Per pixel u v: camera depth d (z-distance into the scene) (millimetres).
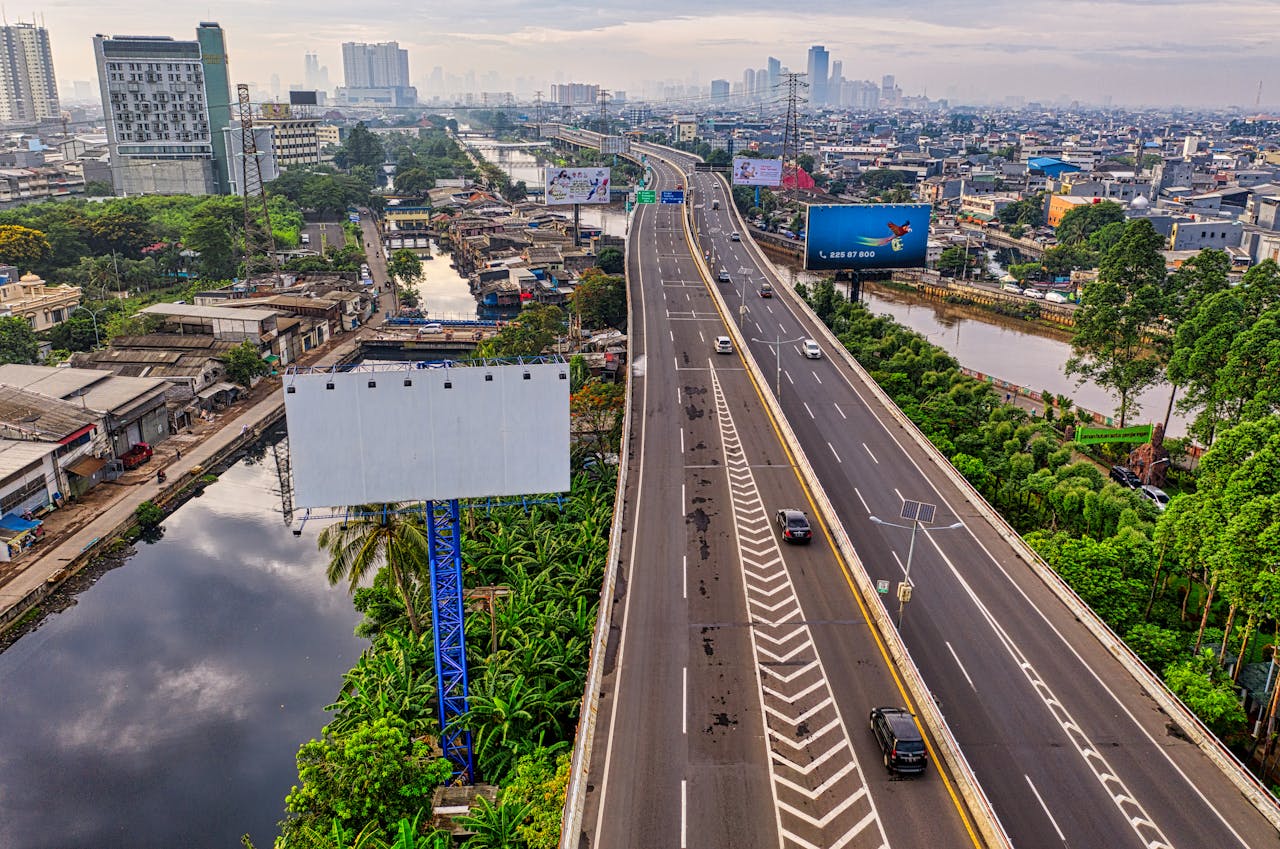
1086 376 110625
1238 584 52188
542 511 80312
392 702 54812
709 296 139625
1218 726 52781
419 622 65125
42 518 86625
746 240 186250
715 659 51000
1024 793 41094
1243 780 41469
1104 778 42219
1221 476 60281
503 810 44312
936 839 38062
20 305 141250
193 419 115125
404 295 185500
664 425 87625
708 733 44750
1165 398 128125
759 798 40375
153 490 94062
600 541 73438
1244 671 56031
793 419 90438
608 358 125312
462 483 47562
